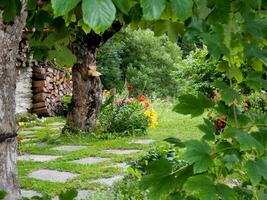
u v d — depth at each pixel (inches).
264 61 54.3
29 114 462.0
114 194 152.4
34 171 227.1
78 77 343.6
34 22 87.8
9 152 89.5
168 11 66.7
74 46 332.2
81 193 185.2
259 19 56.7
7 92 87.2
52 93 506.0
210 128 48.9
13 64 87.0
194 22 52.7
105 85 708.0
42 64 489.7
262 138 49.3
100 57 700.0
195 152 44.9
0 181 88.4
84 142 316.5
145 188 49.8
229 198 42.5
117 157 258.8
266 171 44.8
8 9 61.6
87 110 346.3
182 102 52.1
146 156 178.2
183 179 49.3
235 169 57.6
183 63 393.1
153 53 796.0
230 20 54.9
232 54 57.4
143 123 356.5
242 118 51.3
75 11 68.2
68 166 234.5
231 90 50.0
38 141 324.2
